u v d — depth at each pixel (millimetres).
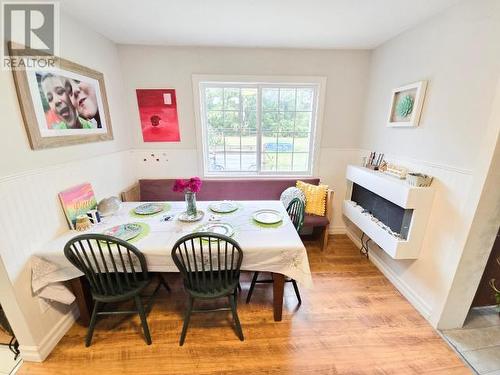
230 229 1708
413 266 1946
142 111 2688
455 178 1562
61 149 1689
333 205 3119
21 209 1383
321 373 1411
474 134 1435
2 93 1274
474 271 1562
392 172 2141
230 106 2822
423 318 1806
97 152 2129
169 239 1583
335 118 2826
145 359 1491
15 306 1359
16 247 1349
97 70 2139
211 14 1801
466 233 1480
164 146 2824
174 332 1681
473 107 1437
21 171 1383
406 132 2051
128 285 1494
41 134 1500
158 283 2150
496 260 1646
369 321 1776
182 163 2893
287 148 3012
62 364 1465
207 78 2607
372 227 2193
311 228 3119
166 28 2061
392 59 2250
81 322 1754
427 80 1811
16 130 1350
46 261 1477
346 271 2387
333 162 2979
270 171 3064
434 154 1745
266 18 1870
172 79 2604
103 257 1382
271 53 2580
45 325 1526
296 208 2111
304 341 1612
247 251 1507
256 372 1413
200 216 1917
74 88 1811
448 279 1608
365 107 2764
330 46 2521
